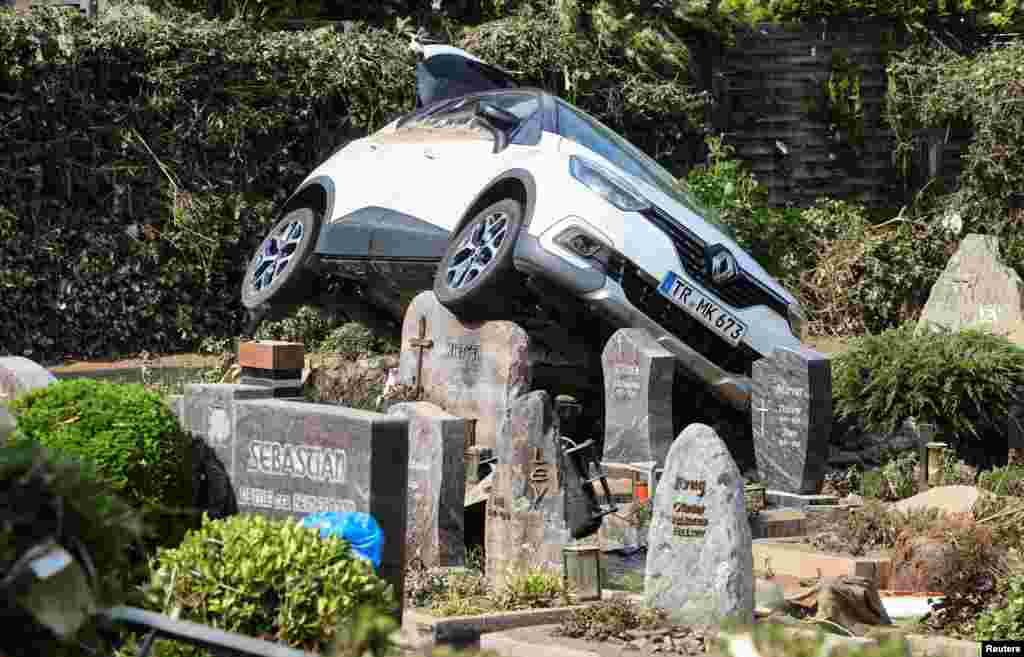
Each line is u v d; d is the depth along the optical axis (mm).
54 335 15016
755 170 21000
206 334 15812
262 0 18391
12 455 3439
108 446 6961
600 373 12641
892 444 12781
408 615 7512
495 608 7836
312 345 15352
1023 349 13508
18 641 3391
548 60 18062
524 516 8586
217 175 15898
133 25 15438
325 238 12609
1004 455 13000
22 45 14719
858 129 20969
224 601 5168
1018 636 7043
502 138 12070
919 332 14062
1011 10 21031
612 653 6789
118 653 5160
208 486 7715
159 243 15516
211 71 15742
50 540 3352
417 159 12516
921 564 8938
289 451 6941
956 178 20609
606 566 9367
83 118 15117
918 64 20641
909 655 6699
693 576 7293
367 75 16547
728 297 11508
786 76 20953
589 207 11109
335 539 5422
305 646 5141
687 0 19500
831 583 7988
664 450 10891
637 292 11164
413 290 12641
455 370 11586
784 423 11266
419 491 9133
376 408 12234
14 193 14750
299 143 16359
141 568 5133
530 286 11258
